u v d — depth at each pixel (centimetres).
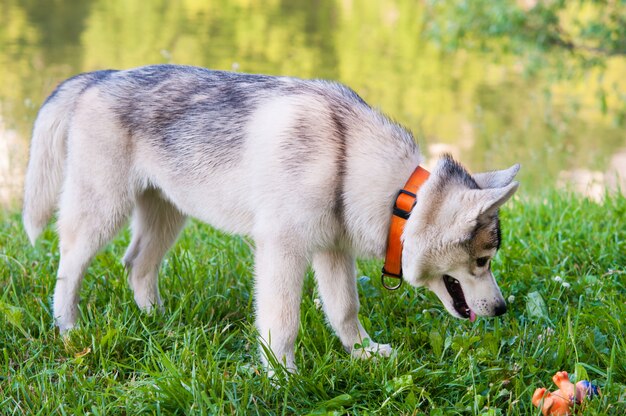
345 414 331
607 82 1327
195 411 324
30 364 359
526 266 455
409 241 349
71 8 1741
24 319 402
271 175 357
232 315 420
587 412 312
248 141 369
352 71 1358
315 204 352
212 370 346
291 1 1984
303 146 353
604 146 1008
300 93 369
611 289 437
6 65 1220
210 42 1478
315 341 390
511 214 573
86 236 405
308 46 1504
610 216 545
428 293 441
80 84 418
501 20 822
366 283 449
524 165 891
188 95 392
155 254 432
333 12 1861
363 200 355
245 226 382
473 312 363
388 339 400
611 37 807
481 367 355
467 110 1180
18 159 770
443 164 351
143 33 1524
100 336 378
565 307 412
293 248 357
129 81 402
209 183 384
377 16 1831
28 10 1683
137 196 415
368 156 354
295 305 361
